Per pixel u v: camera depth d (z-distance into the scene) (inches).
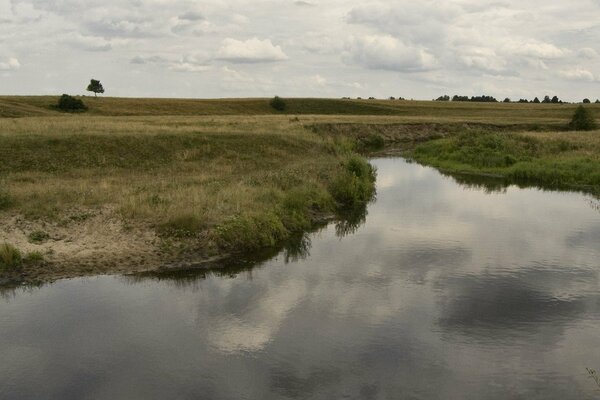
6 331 424.2
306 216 796.0
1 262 539.8
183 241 619.5
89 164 1026.7
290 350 401.1
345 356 393.1
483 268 591.5
